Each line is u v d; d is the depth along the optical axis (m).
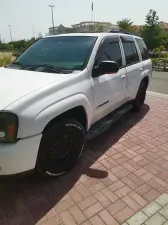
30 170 2.29
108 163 3.21
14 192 2.57
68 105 2.49
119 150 3.60
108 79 3.40
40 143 2.34
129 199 2.50
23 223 2.17
